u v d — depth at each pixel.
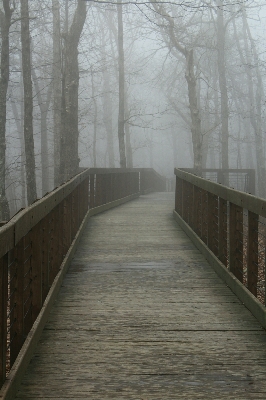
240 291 5.79
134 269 7.36
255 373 3.85
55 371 3.89
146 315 5.27
